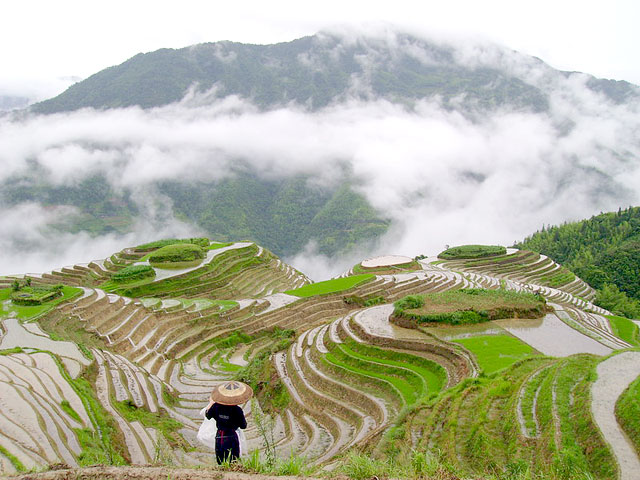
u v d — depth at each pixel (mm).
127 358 43750
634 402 15055
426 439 18969
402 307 43094
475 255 113062
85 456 18016
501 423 17859
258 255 92188
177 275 70375
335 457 22312
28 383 25875
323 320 58219
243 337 55031
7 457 15375
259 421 11203
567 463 13000
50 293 51375
